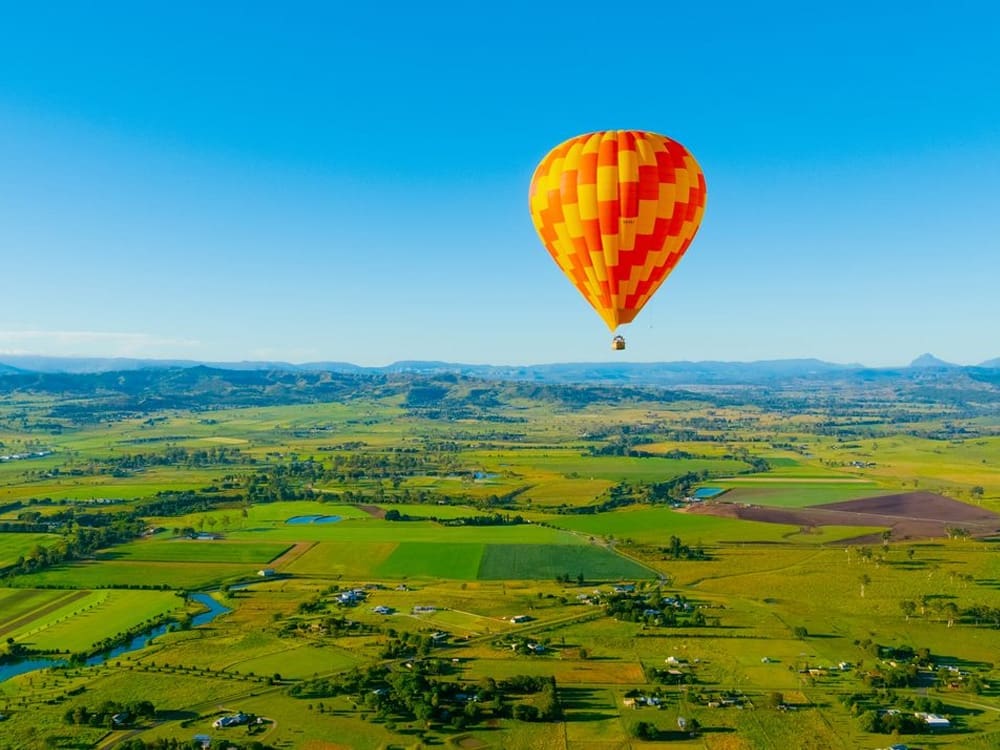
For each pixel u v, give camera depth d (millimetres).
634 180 79125
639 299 85688
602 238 81500
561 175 82375
